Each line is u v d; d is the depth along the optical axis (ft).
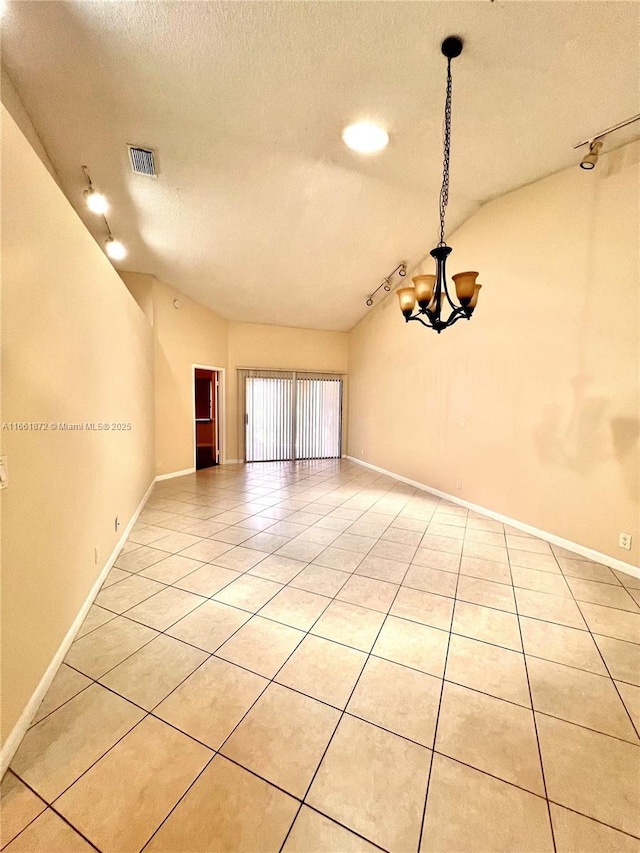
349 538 11.39
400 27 6.44
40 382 5.28
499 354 12.73
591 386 9.72
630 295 8.80
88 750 4.45
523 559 9.89
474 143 9.60
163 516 13.44
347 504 15.12
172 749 4.47
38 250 5.24
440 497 16.16
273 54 7.12
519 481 12.06
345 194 12.19
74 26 6.54
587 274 9.73
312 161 10.60
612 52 6.70
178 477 19.98
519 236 11.71
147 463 15.93
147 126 9.16
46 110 8.55
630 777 4.20
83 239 7.25
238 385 23.90
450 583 8.60
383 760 4.37
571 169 10.08
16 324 4.63
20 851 3.46
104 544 8.70
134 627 6.86
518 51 6.79
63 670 5.75
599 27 6.23
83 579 7.09
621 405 9.05
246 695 5.31
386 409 20.75
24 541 4.78
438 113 8.53
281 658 6.08
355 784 4.10
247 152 10.19
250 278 17.97
